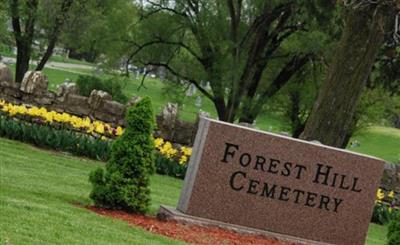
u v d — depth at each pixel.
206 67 27.95
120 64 30.97
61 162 15.74
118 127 18.61
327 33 24.88
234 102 27.44
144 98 10.53
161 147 18.72
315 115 15.46
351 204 11.70
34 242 7.46
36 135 17.25
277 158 11.22
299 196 11.39
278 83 29.16
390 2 14.75
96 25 30.42
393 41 18.44
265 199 11.20
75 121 18.31
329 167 11.52
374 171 11.78
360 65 15.23
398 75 22.39
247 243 10.33
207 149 10.88
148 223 10.12
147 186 10.63
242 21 28.16
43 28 36.03
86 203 10.80
